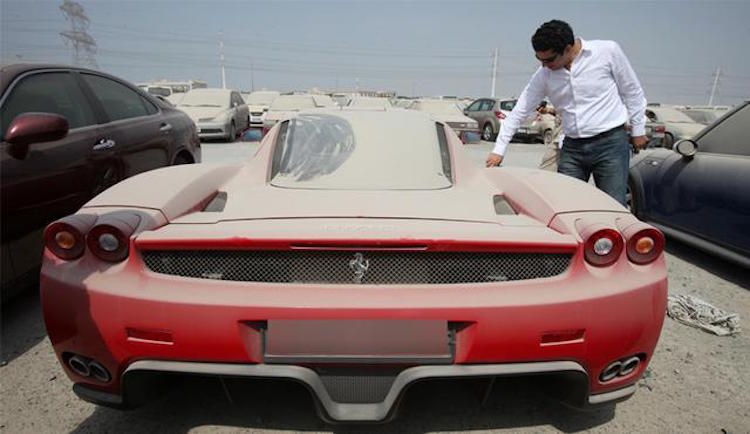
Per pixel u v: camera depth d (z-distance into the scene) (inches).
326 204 74.3
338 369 60.5
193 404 75.8
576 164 128.6
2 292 94.1
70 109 120.6
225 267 61.1
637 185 172.6
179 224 66.1
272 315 58.0
